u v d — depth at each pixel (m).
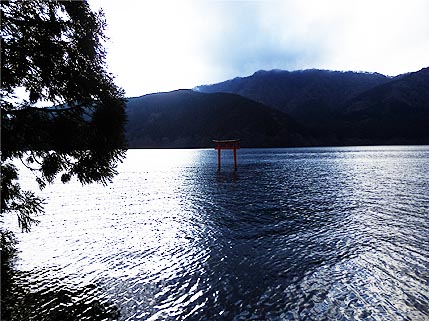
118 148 10.30
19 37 7.92
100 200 31.70
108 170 10.47
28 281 11.79
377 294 10.38
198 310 9.65
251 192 34.91
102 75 10.05
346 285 11.09
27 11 8.06
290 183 42.06
